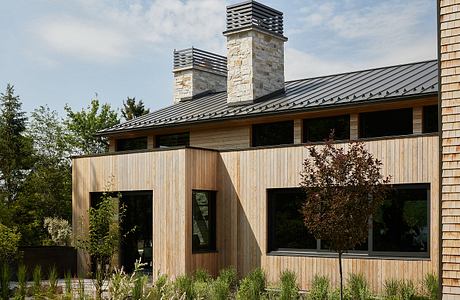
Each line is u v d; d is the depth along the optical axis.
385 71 20.14
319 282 13.32
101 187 18.64
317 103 17.38
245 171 16.75
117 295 10.84
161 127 20.58
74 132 35.94
